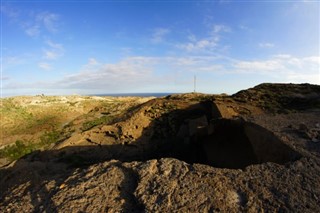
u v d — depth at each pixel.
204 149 15.41
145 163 6.31
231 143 13.73
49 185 5.87
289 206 4.89
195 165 6.26
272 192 5.30
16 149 20.19
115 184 5.68
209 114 18.70
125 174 6.00
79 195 5.34
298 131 9.23
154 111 19.72
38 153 18.75
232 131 13.66
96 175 6.05
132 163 6.40
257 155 10.14
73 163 16.48
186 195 5.16
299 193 5.25
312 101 15.76
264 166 6.34
